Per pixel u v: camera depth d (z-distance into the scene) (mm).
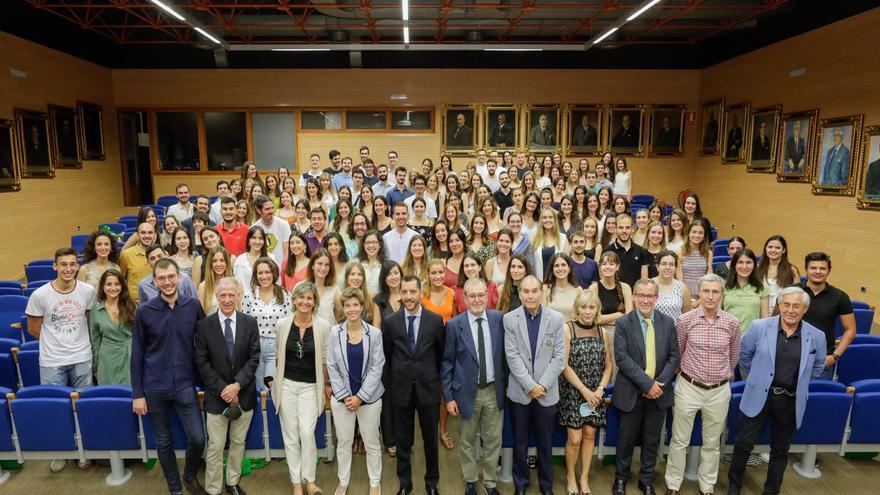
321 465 4777
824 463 4836
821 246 10164
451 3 10492
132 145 15250
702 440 4348
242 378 4090
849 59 9484
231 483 4305
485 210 6816
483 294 4098
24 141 10984
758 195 12273
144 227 5691
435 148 15359
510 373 4227
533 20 12141
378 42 13836
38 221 11461
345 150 15352
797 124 10883
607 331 4809
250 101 15078
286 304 4832
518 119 15203
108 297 4758
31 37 11219
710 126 14477
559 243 6168
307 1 11102
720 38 13875
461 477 4602
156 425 4113
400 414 4180
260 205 6535
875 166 8852
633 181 15453
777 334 4078
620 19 10594
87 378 4910
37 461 4766
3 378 5016
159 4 9375
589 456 4289
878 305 8727
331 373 4152
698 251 6184
